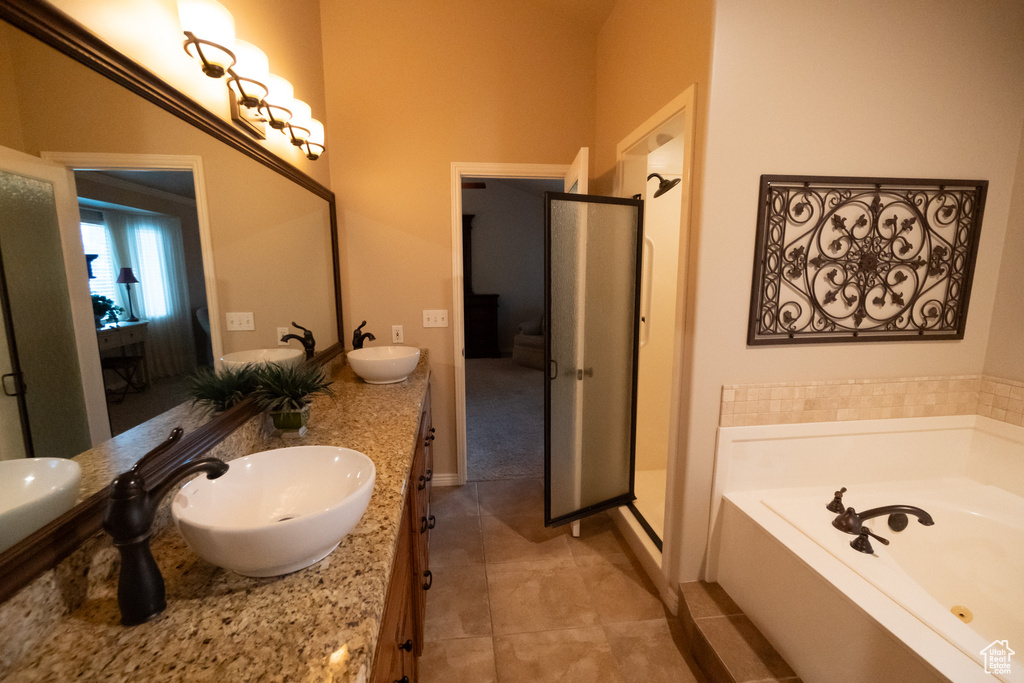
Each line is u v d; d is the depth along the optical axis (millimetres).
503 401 4891
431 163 2645
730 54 1490
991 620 1503
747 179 1564
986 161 1692
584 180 2164
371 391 2006
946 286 1750
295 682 587
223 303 1328
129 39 961
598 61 2625
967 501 1693
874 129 1605
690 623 1663
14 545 619
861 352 1745
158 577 699
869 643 1176
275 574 791
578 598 1936
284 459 1062
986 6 1608
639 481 2811
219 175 1313
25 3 651
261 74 1425
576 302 2121
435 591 1975
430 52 2570
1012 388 1727
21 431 634
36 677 587
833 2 1526
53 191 706
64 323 723
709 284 1608
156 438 971
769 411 1723
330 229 2482
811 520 1562
